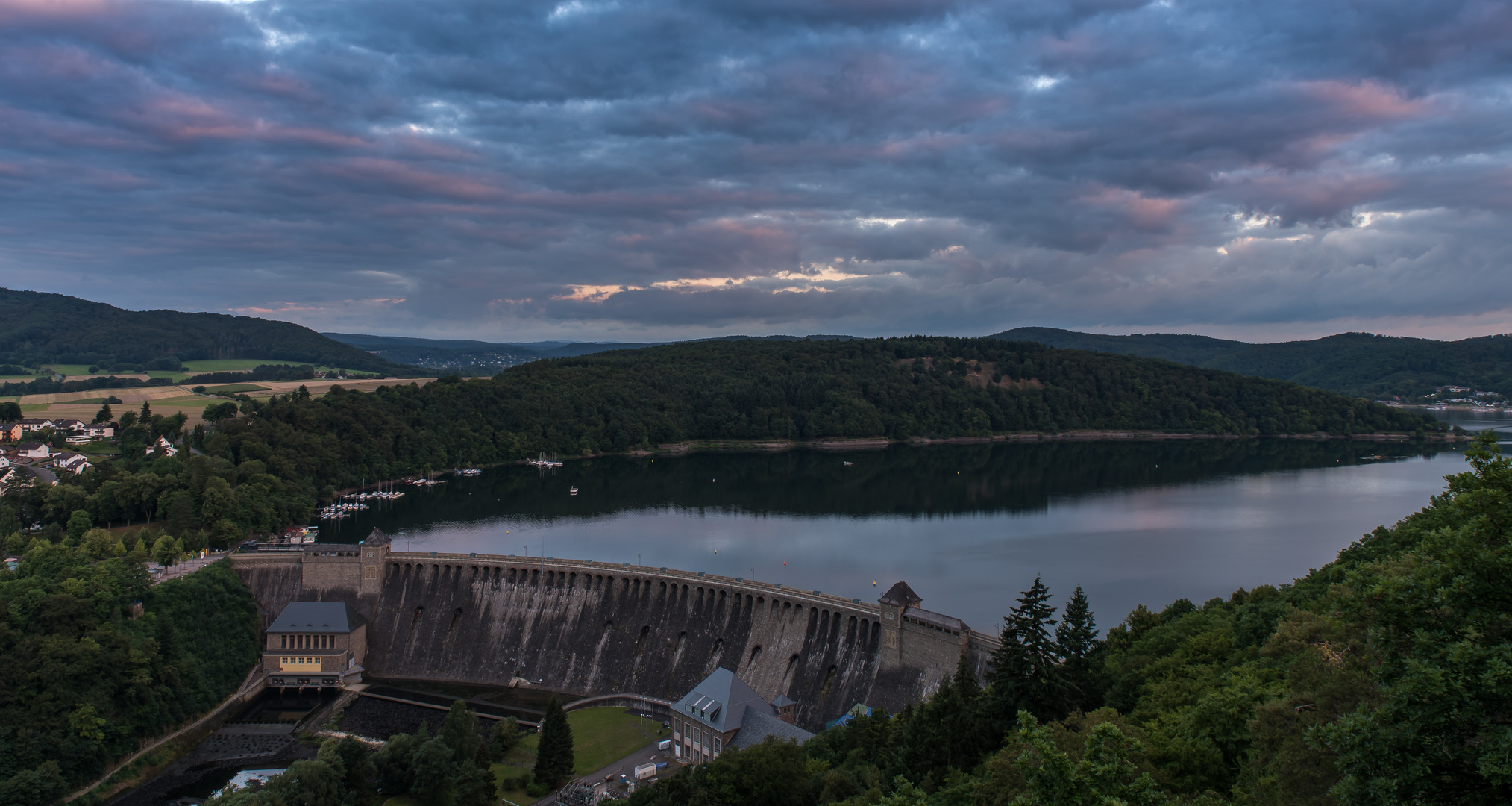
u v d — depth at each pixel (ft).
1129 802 209.87
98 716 572.92
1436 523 472.85
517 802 513.04
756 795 403.13
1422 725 180.24
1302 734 236.22
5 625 578.66
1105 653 526.16
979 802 306.35
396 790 531.91
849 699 610.65
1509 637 185.88
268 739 644.27
